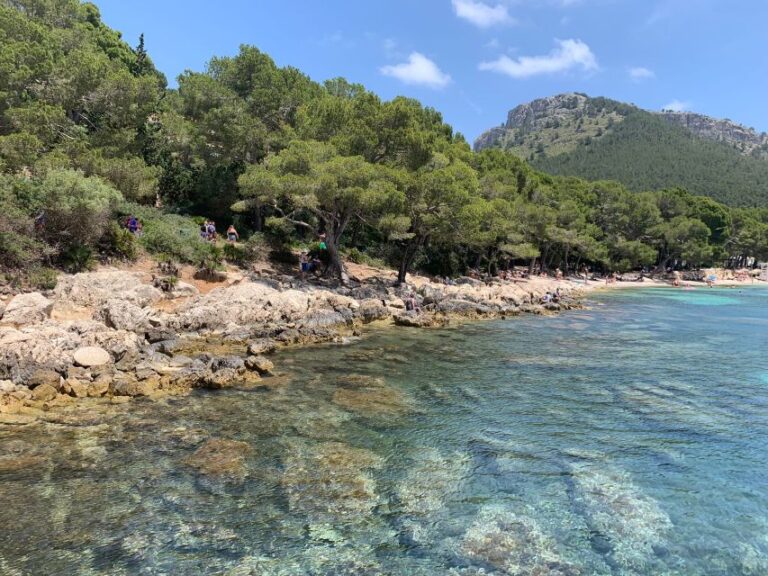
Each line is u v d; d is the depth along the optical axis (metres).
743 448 13.49
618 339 28.86
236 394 16.25
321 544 8.81
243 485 10.65
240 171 45.12
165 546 8.59
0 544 8.46
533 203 67.44
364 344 24.81
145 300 25.25
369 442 13.06
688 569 8.52
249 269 35.69
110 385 15.74
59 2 59.47
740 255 115.44
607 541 9.20
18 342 15.70
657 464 12.41
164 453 11.92
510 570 8.30
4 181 24.59
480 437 13.69
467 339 27.36
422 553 8.66
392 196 34.00
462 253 59.97
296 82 51.28
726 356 24.77
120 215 32.28
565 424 14.87
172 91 69.56
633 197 93.25
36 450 11.83
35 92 34.56
